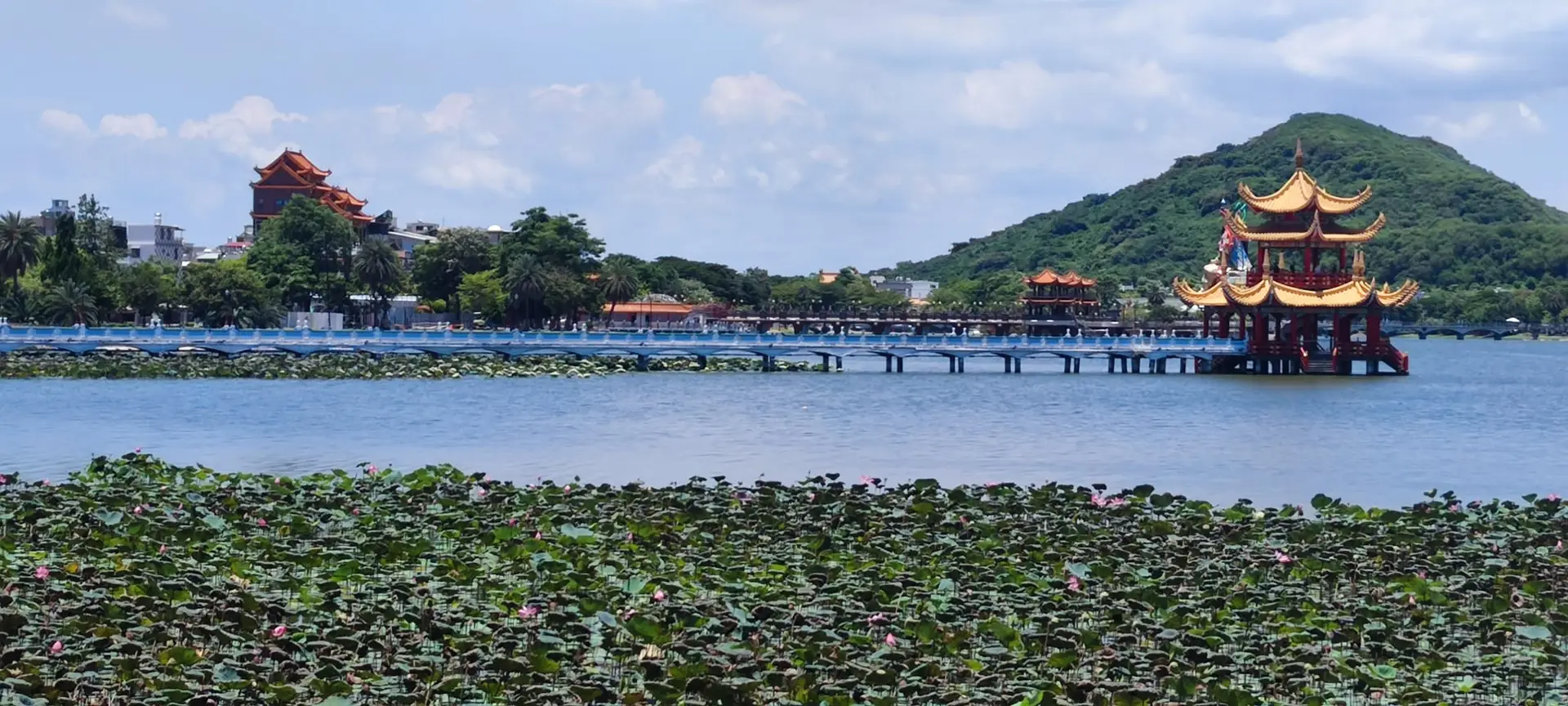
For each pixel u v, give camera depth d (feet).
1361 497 225.97
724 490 192.03
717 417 335.67
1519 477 251.19
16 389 374.43
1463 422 350.84
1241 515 180.96
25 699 99.25
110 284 597.93
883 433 305.12
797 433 302.86
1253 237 523.70
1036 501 188.24
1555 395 443.73
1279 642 121.08
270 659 111.75
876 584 136.56
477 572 140.46
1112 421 339.57
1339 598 140.26
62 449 259.39
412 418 321.32
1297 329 523.29
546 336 487.20
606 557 147.95
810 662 114.21
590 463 251.60
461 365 456.04
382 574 141.49
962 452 274.98
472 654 112.27
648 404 363.56
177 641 115.96
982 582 140.56
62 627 114.32
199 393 370.73
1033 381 476.54
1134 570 148.36
